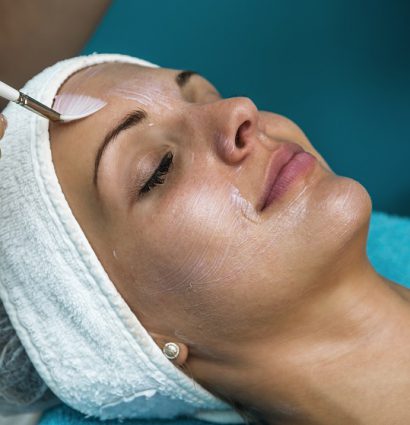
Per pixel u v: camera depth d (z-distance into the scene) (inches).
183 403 44.6
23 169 39.5
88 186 38.3
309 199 36.3
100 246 38.7
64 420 47.4
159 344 40.3
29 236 39.2
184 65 82.7
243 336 38.2
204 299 37.2
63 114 39.7
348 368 38.2
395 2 76.6
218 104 37.4
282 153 37.7
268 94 82.8
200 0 80.3
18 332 41.3
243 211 36.1
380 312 39.1
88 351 40.3
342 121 80.7
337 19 78.8
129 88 39.9
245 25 81.1
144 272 37.9
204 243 36.1
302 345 38.5
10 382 44.4
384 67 78.1
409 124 78.1
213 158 36.8
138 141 38.0
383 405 37.7
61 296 39.2
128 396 42.1
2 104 63.2
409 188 79.8
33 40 62.9
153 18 81.3
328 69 80.3
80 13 63.1
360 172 81.2
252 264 35.9
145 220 36.9
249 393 40.8
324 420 39.4
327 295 37.6
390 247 59.1
